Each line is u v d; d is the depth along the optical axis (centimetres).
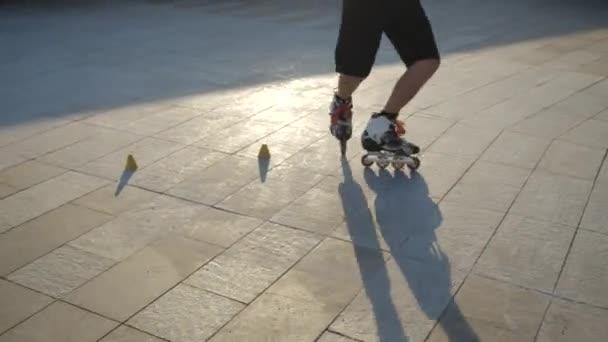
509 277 368
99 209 451
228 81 749
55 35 981
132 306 347
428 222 429
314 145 556
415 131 585
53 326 332
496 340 317
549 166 510
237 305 346
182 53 875
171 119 623
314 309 342
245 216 439
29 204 460
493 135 574
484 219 431
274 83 741
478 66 812
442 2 1283
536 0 1296
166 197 467
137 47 906
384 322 332
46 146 561
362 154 537
